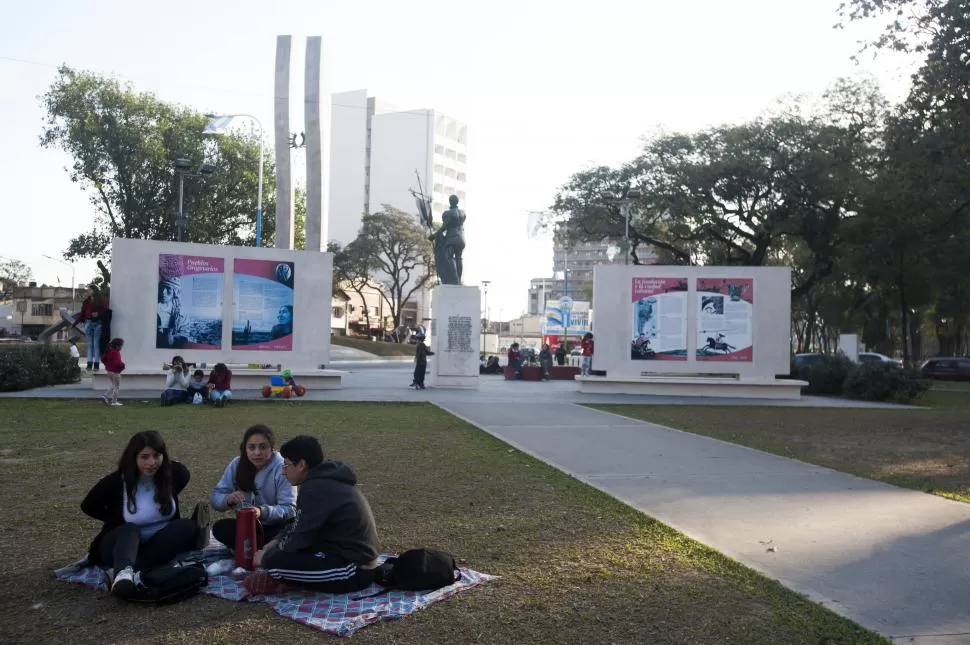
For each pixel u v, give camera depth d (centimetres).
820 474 1005
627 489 884
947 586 552
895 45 1911
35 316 8312
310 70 3816
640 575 561
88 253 4619
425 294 10431
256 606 490
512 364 3228
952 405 2288
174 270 2120
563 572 566
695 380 2359
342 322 8606
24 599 495
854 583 555
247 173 4697
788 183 3372
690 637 450
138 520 533
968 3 1764
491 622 468
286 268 2212
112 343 1697
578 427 1480
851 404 2202
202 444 1137
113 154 4378
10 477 876
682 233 3856
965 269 3541
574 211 3962
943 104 1905
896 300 4262
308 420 1484
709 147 3575
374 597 504
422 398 2039
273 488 582
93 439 1166
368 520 524
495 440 1263
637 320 2375
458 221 2667
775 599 513
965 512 786
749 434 1436
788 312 2352
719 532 696
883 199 3069
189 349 2134
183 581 492
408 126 10600
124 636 438
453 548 624
